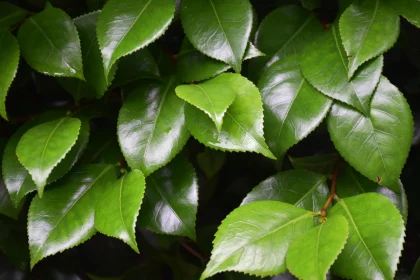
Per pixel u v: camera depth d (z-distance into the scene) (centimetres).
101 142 94
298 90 89
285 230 84
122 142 88
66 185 89
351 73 87
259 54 88
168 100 89
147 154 88
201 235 102
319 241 82
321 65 88
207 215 105
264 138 87
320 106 88
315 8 94
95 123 98
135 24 86
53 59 88
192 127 87
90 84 92
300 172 91
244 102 86
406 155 87
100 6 95
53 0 95
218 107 84
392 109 88
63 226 88
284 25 93
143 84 91
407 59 98
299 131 88
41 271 101
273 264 83
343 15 88
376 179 88
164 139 88
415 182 99
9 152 91
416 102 98
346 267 84
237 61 88
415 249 101
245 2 88
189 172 91
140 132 88
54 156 86
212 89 86
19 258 99
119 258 105
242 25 88
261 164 102
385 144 87
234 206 104
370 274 83
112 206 86
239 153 102
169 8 86
